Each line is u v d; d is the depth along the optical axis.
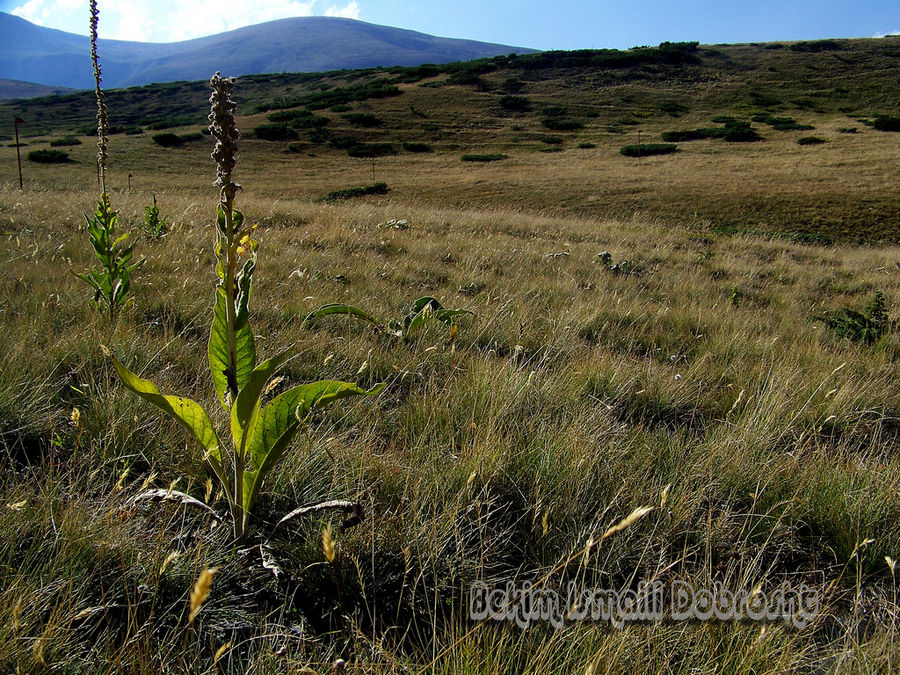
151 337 4.20
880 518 2.74
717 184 33.72
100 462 2.59
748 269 11.60
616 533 2.43
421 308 5.07
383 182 38.28
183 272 6.34
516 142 55.94
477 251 9.97
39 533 2.05
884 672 1.90
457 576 2.19
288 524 2.42
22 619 1.68
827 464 3.21
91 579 1.93
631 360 4.96
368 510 2.47
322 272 7.08
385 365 4.25
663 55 82.44
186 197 18.34
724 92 70.38
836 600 2.39
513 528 2.55
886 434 4.14
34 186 22.38
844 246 20.59
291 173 44.03
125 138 53.66
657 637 1.92
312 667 1.77
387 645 1.88
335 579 1.83
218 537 2.26
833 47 82.44
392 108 68.00
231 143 1.86
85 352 3.62
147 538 2.16
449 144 56.12
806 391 4.37
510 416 3.47
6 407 2.80
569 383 4.07
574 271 9.28
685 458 3.22
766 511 2.78
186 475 2.55
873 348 6.12
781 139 49.53
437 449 3.03
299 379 3.95
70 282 5.37
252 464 2.21
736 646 1.91
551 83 76.88
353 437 3.22
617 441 3.30
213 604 1.98
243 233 1.97
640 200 31.02
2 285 4.96
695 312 6.98
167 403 1.99
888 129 50.53
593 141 54.84
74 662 1.67
